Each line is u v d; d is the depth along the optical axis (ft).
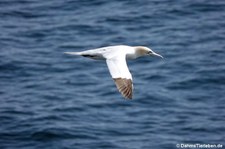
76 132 91.91
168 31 124.77
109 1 137.59
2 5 138.82
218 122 95.91
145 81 106.83
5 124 94.32
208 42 120.98
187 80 106.93
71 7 136.15
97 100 101.35
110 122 95.20
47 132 91.61
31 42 122.52
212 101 101.60
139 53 67.62
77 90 104.68
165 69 110.73
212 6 133.90
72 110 98.37
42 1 140.26
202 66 111.55
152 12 131.54
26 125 93.81
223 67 111.14
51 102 101.09
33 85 106.73
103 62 113.39
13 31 127.24
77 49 118.52
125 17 129.80
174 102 100.89
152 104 100.27
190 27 126.52
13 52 118.11
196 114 98.02
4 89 105.60
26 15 134.10
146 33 124.06
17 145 89.61
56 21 130.41
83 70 111.24
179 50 117.50
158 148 89.15
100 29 125.49
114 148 88.58
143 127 94.07
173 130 93.76
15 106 99.66
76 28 126.62
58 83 107.14
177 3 135.13
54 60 114.93
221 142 91.30
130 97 56.39
